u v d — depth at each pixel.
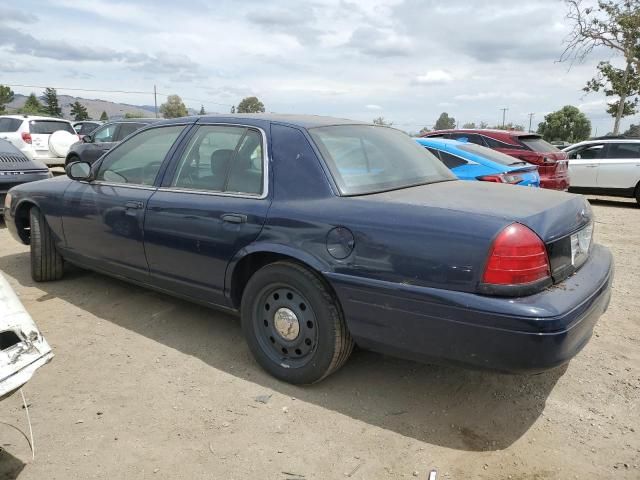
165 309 4.44
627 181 11.91
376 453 2.64
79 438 2.73
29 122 13.67
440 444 2.71
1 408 3.00
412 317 2.68
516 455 2.63
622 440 2.75
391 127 4.25
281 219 3.13
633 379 3.34
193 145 3.83
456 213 2.67
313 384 3.27
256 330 3.35
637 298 4.86
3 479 2.43
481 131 9.80
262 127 3.49
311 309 3.06
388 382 3.32
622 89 21.42
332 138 3.40
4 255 6.14
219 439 2.74
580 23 21.12
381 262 2.75
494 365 2.51
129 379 3.32
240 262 3.37
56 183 4.83
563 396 3.16
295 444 2.70
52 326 4.10
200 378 3.34
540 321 2.38
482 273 2.48
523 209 2.73
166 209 3.74
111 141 11.73
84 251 4.54
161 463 2.55
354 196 3.04
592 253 3.28
